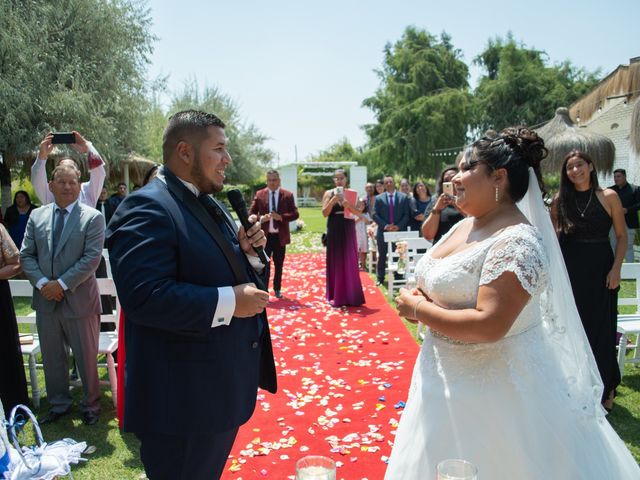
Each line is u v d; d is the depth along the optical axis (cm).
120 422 384
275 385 237
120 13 1301
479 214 215
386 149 3406
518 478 194
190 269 192
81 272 379
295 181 2206
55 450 245
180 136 200
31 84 1071
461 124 3347
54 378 399
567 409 203
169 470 203
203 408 193
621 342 451
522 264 187
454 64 3819
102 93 1254
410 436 217
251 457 339
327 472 144
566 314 227
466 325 191
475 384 204
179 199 199
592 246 395
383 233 909
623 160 1187
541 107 3400
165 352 192
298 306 792
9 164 1184
